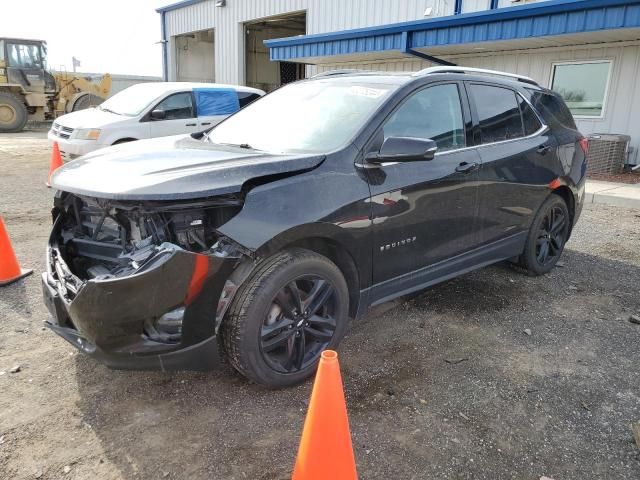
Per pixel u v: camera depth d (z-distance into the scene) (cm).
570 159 503
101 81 2227
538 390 312
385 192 330
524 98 469
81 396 297
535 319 411
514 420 283
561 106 525
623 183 949
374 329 388
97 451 253
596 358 352
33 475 237
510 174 429
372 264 333
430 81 379
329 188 304
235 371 325
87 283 248
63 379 313
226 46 2139
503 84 449
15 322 384
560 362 346
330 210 300
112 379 314
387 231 335
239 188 271
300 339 304
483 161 402
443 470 245
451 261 395
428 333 384
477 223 407
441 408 292
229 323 278
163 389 305
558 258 523
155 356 264
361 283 332
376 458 251
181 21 2350
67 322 292
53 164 895
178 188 260
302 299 304
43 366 326
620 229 688
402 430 273
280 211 282
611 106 1091
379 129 337
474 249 414
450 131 387
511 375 328
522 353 357
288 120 378
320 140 338
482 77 430
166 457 250
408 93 360
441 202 369
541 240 496
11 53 1980
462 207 388
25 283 458
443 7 1363
